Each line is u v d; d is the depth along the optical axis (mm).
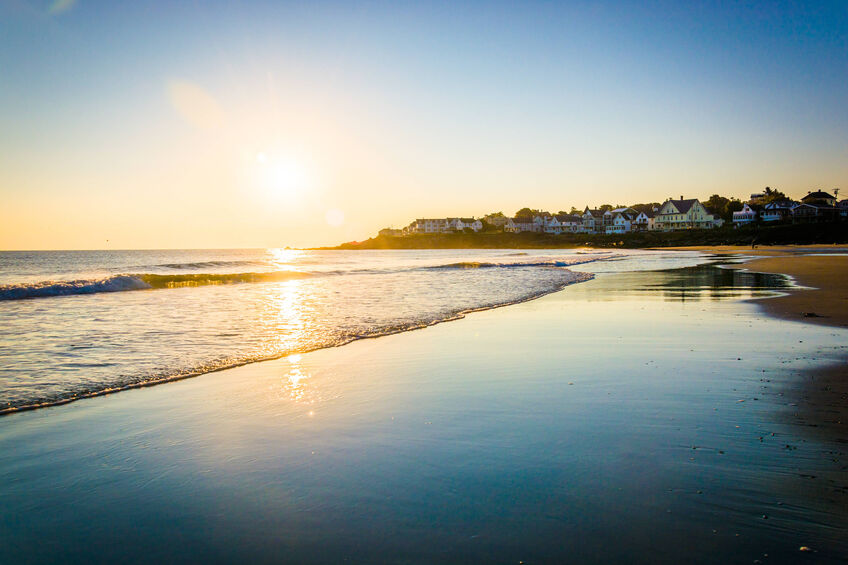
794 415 6410
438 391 7855
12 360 10203
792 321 13922
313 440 5902
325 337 12727
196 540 3928
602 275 35375
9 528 4113
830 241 99938
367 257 111188
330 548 3771
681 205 146375
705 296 20797
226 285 30750
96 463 5352
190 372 9234
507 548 3705
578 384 8102
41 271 51219
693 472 4859
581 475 4852
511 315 16297
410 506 4348
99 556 3738
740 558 3525
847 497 4332
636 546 3693
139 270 53062
